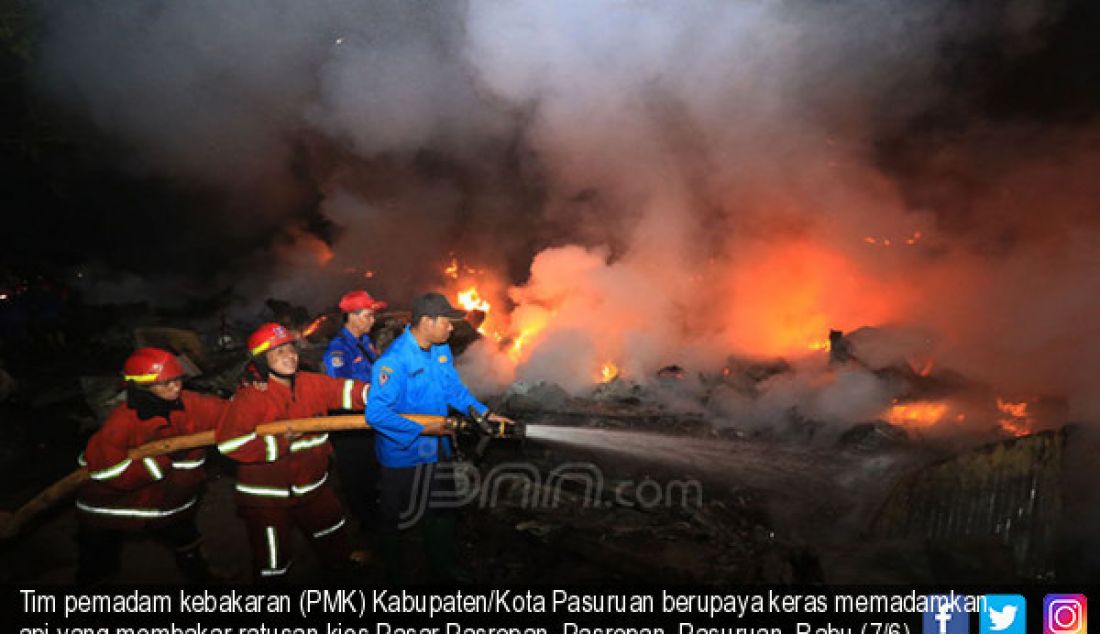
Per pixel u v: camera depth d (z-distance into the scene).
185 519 3.89
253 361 3.68
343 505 5.18
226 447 3.57
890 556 4.11
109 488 3.62
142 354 3.59
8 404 6.53
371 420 3.58
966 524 4.11
